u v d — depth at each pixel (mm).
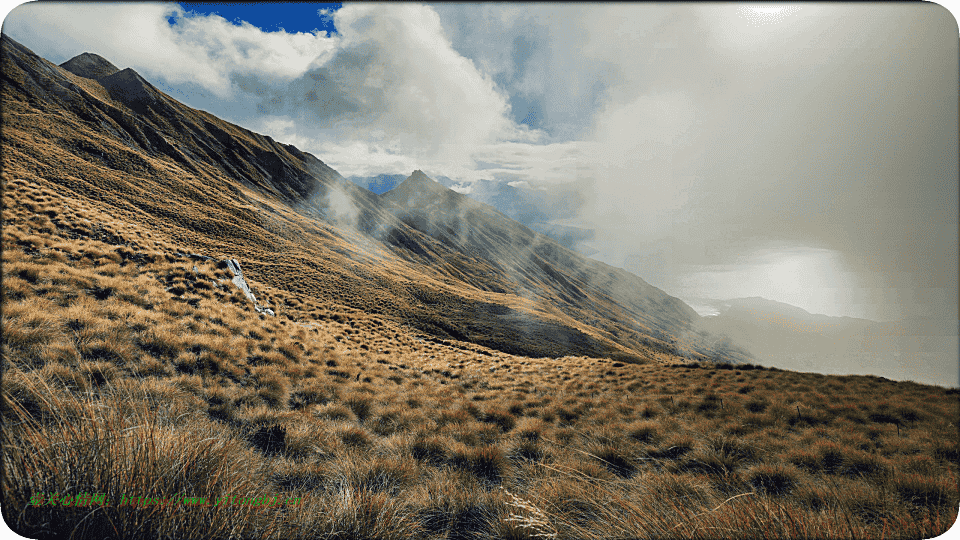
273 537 3055
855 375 13844
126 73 123875
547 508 3875
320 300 39000
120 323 7617
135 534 2725
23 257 9180
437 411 8562
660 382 13625
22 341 5602
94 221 16250
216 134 131250
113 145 73438
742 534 3225
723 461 6051
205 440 3762
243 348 9195
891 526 3799
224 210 73000
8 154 44938
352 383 9820
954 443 6871
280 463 4727
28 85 76625
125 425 3504
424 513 4051
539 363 19297
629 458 6250
